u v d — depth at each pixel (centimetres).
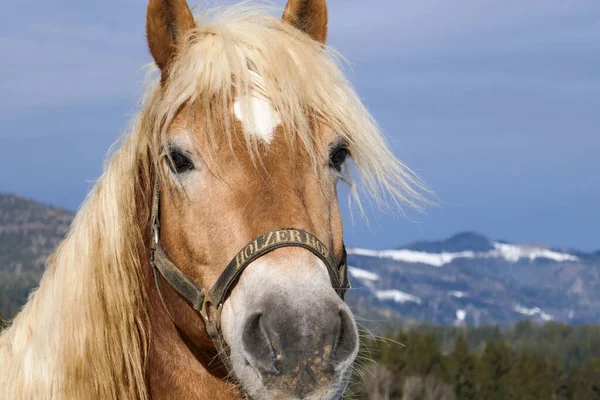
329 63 419
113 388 403
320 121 398
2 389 413
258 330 342
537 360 10162
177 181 387
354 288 429
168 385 418
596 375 10150
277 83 384
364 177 422
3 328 479
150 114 412
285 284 342
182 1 419
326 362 327
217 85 381
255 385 345
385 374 6806
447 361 9106
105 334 404
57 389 398
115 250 410
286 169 368
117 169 423
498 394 9169
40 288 434
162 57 415
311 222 365
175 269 396
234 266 358
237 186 368
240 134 373
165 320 418
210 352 406
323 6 452
